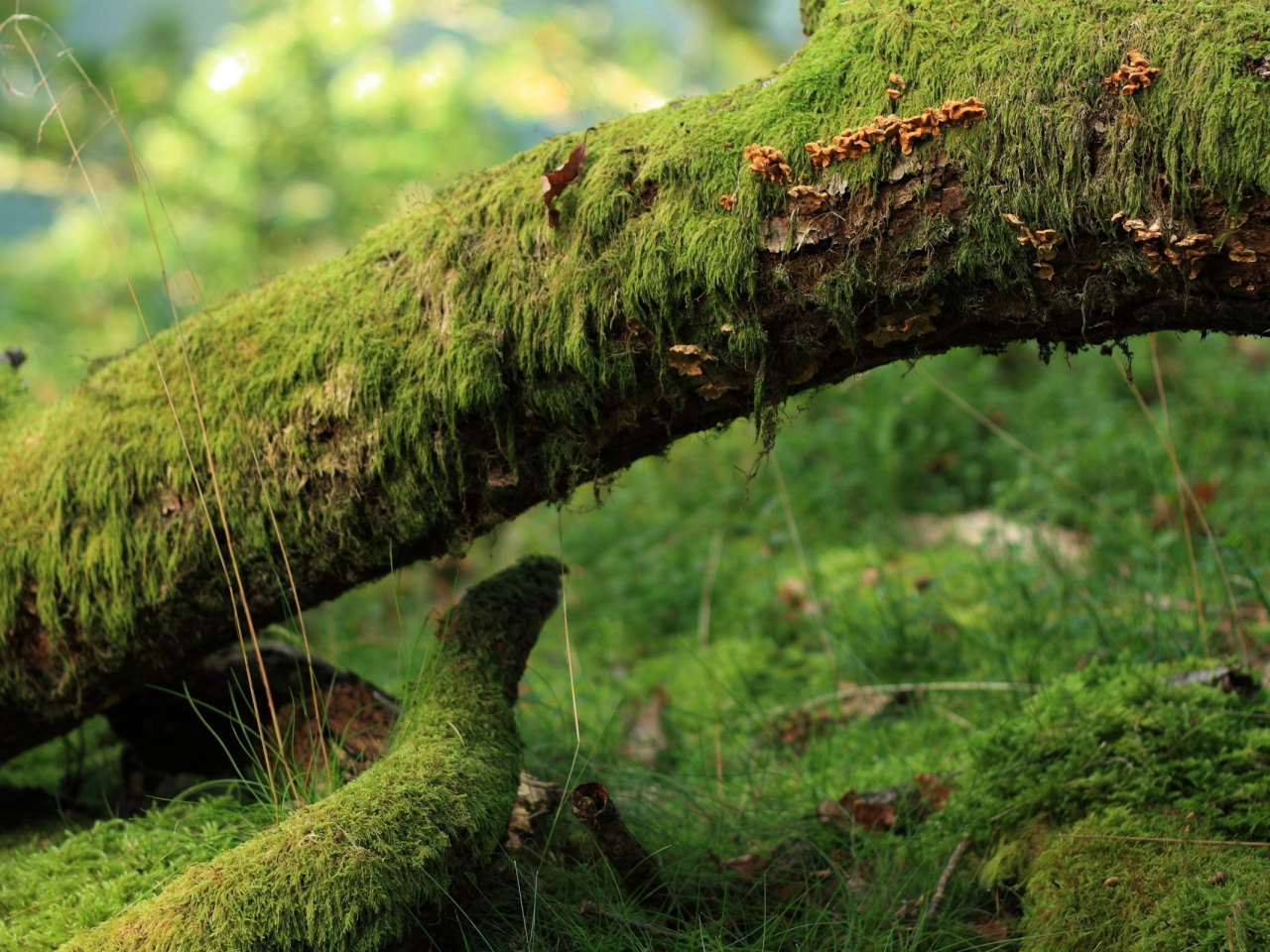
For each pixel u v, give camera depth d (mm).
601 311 1691
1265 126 1394
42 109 6828
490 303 1753
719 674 3371
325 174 7363
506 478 1876
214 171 7035
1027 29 1541
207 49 7535
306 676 2240
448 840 1604
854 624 3352
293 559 1976
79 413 2031
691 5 8180
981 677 2955
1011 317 1660
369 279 1875
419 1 7355
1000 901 1955
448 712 1839
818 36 1711
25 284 7172
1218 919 1644
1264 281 1479
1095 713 2131
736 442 4957
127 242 6996
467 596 2143
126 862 1821
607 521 4625
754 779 2570
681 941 1787
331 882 1489
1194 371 4695
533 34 7887
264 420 1887
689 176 1642
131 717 2316
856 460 4539
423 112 7289
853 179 1571
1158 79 1455
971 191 1530
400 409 1808
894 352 1753
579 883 1873
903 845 2098
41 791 2357
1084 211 1497
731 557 4168
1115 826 1894
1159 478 3811
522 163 1826
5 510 1987
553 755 2500
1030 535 3754
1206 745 2016
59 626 1993
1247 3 1460
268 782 1989
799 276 1622
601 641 3842
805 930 1841
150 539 1941
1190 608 2969
